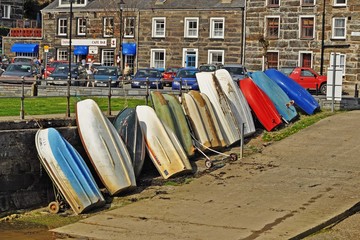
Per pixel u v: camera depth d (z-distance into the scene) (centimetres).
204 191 1892
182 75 4100
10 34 7131
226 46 5809
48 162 1772
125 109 2153
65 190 1741
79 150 1978
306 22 5462
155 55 6153
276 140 2503
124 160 1942
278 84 2970
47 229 1588
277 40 5566
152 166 2144
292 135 2562
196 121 2330
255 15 5653
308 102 2956
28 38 6919
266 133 2620
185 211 1694
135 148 2052
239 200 1789
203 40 5909
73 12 6569
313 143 2420
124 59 6297
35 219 1683
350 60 5288
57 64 5119
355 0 5256
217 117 2459
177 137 2222
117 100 3028
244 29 5712
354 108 3155
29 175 1811
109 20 6397
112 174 1878
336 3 5322
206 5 5884
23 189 1794
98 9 6406
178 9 5991
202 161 2244
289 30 5516
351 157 2227
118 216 1662
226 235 1491
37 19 8062
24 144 1803
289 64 5522
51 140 1808
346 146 2362
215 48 5859
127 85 4409
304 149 2344
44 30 6775
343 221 1642
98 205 1767
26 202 1791
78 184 1759
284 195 1831
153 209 1717
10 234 1543
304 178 2002
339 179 1986
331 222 1612
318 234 1537
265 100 2692
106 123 1991
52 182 1825
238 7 5719
